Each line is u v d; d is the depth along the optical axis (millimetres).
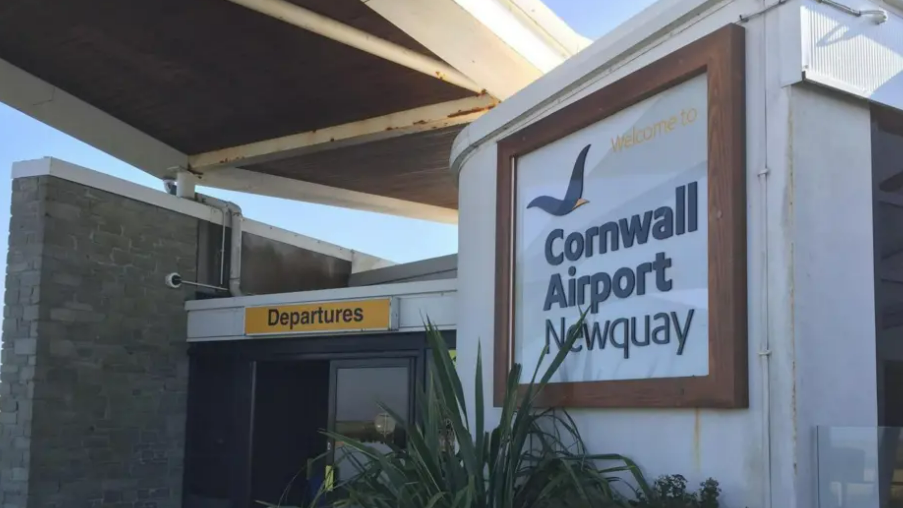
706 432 3826
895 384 3682
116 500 8875
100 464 8750
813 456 3371
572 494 4102
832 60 3650
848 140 3711
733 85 3775
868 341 3623
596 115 4746
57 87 9781
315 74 8781
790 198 3512
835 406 3482
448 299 7934
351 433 8508
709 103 3891
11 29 8492
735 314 3652
